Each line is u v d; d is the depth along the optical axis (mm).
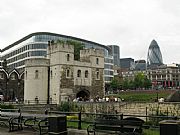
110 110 46906
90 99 63000
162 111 39094
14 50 132250
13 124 20312
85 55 71562
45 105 54625
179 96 44219
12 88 89000
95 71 70438
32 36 121500
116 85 142875
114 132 15938
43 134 17844
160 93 78875
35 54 117438
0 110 27766
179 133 11930
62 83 63344
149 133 18016
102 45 159000
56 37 125312
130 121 14812
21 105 50906
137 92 90500
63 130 16547
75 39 139250
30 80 65875
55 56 64812
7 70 92688
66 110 53969
